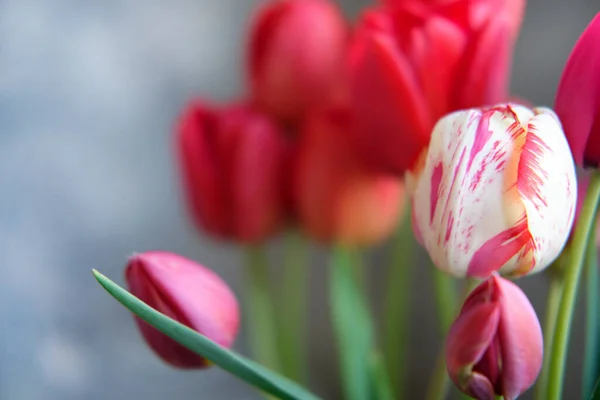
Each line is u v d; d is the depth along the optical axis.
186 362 0.55
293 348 0.81
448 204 0.51
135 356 1.01
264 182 0.68
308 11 0.69
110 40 0.95
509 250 0.51
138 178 0.99
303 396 0.54
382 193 0.68
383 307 1.04
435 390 0.60
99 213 0.98
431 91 0.59
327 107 0.67
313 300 1.06
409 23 0.60
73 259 0.97
